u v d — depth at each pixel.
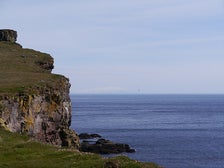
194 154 109.31
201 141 138.38
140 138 146.12
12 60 119.50
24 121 71.38
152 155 106.69
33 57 128.50
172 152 112.38
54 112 81.94
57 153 37.06
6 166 32.72
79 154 35.88
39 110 76.94
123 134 160.00
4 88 74.62
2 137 46.50
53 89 83.19
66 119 88.50
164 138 146.50
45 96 79.81
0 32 149.00
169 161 97.88
